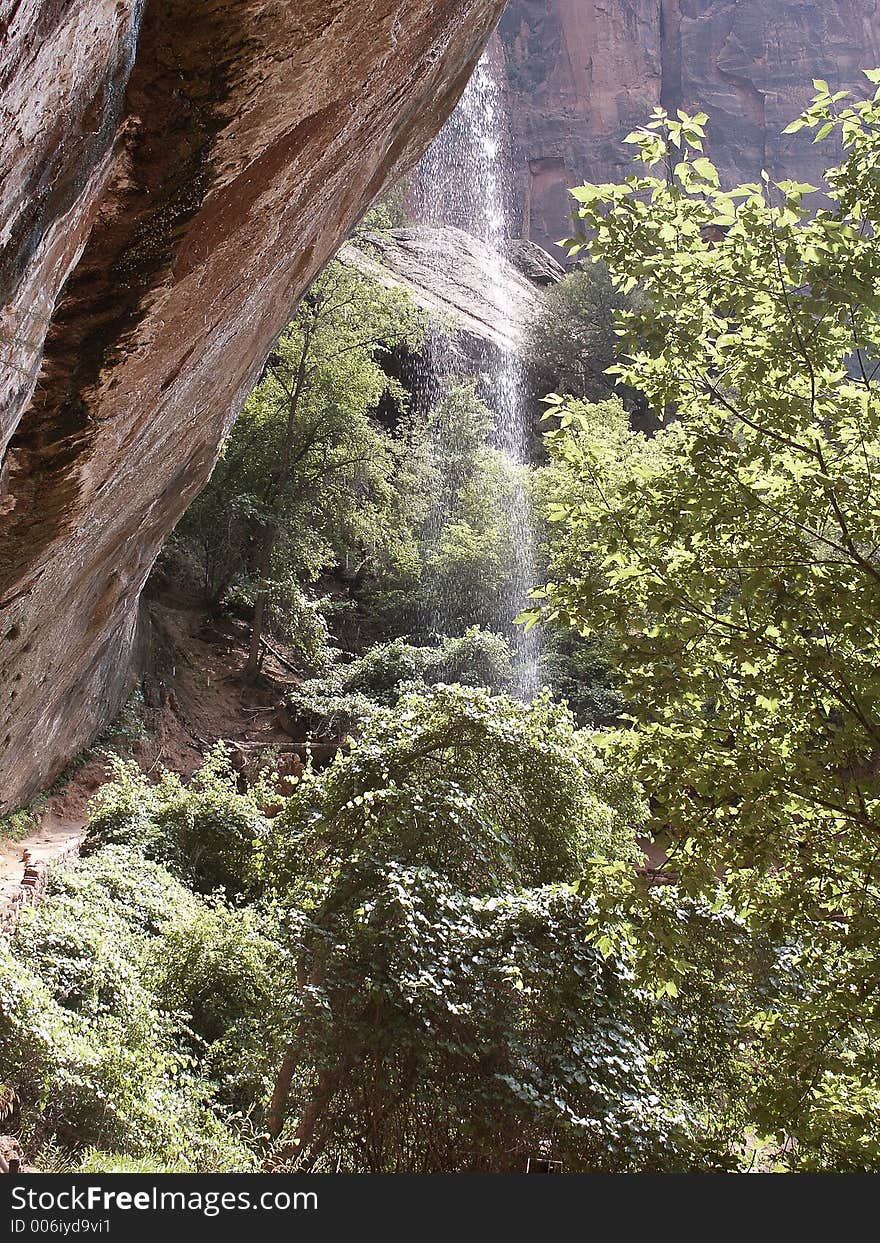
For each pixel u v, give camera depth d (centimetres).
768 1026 480
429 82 585
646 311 451
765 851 426
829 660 418
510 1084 518
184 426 575
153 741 1620
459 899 612
